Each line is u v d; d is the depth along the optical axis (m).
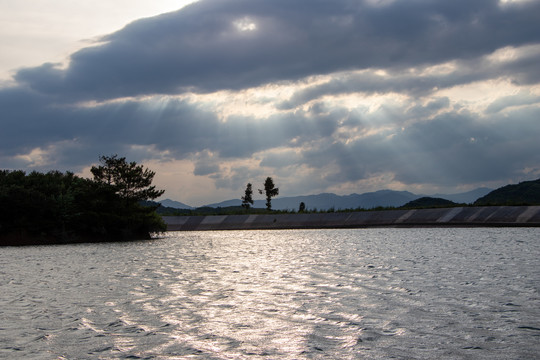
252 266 40.12
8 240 83.75
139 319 19.83
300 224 133.25
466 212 109.75
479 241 62.88
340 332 17.34
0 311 21.92
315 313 20.47
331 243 68.62
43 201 87.56
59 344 16.31
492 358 14.23
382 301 22.95
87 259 51.12
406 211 120.50
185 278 32.97
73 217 90.44
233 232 122.50
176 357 14.73
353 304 22.31
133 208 96.38
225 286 28.58
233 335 17.11
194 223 149.00
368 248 57.06
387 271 34.50
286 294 25.27
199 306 22.36
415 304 22.12
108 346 15.99
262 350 15.30
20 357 14.92
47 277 35.03
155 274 35.78
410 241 67.19
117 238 95.00
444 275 31.77
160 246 73.12
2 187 87.25
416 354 14.68
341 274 33.34
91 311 21.66
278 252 55.03
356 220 125.06
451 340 16.14
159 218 102.00
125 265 43.47
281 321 19.11
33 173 98.75
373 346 15.55
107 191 92.75
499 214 104.12
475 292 24.98
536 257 42.22
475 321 18.69
